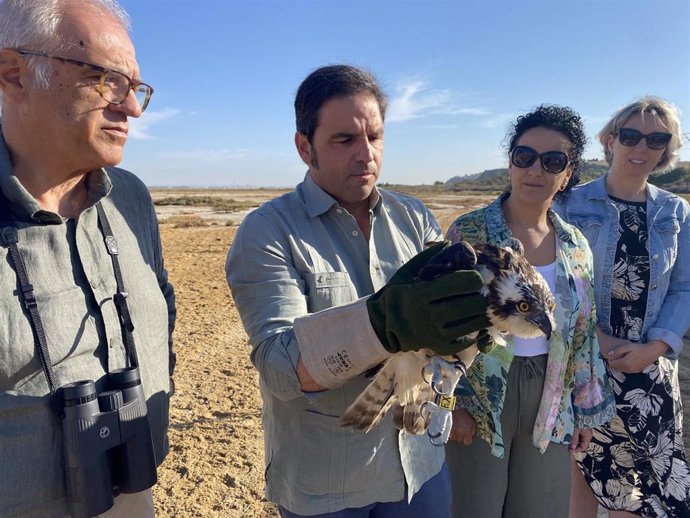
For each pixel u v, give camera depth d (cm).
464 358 241
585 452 414
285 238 259
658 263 404
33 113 208
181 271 1639
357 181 257
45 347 210
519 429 345
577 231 364
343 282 262
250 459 548
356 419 240
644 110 402
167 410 274
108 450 220
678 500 396
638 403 402
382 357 213
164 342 275
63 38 202
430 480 291
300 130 265
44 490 212
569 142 341
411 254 294
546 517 352
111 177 264
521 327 216
